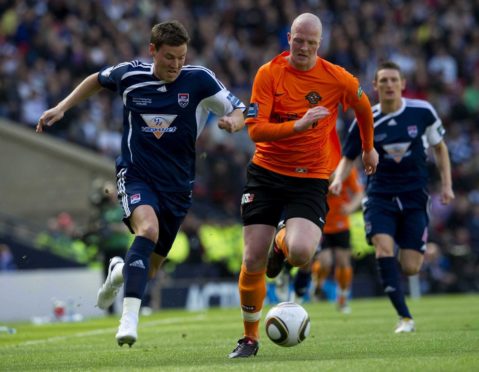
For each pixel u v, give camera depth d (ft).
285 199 80.84
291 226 78.64
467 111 304.09
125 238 190.90
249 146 269.23
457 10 343.67
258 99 79.97
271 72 80.74
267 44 303.07
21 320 172.14
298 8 316.19
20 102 253.44
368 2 331.77
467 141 291.99
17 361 82.58
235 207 250.16
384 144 112.78
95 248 195.00
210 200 249.14
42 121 81.92
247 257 80.33
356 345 88.94
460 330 106.01
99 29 272.31
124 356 84.28
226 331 118.83
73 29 264.93
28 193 252.62
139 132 80.79
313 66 81.20
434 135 113.91
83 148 255.70
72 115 255.50
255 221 81.30
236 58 291.99
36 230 227.61
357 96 81.97
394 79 112.47
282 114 81.00
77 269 207.92
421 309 162.91
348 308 163.02
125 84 81.05
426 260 240.73
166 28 77.51
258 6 306.14
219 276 219.41
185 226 220.02
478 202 276.00
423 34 326.44
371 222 113.80
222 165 250.57
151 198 78.95
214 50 289.12
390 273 111.04
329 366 67.51
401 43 325.21
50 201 251.80
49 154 251.80
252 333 80.84
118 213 192.34
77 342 106.52
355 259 230.68
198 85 80.48
